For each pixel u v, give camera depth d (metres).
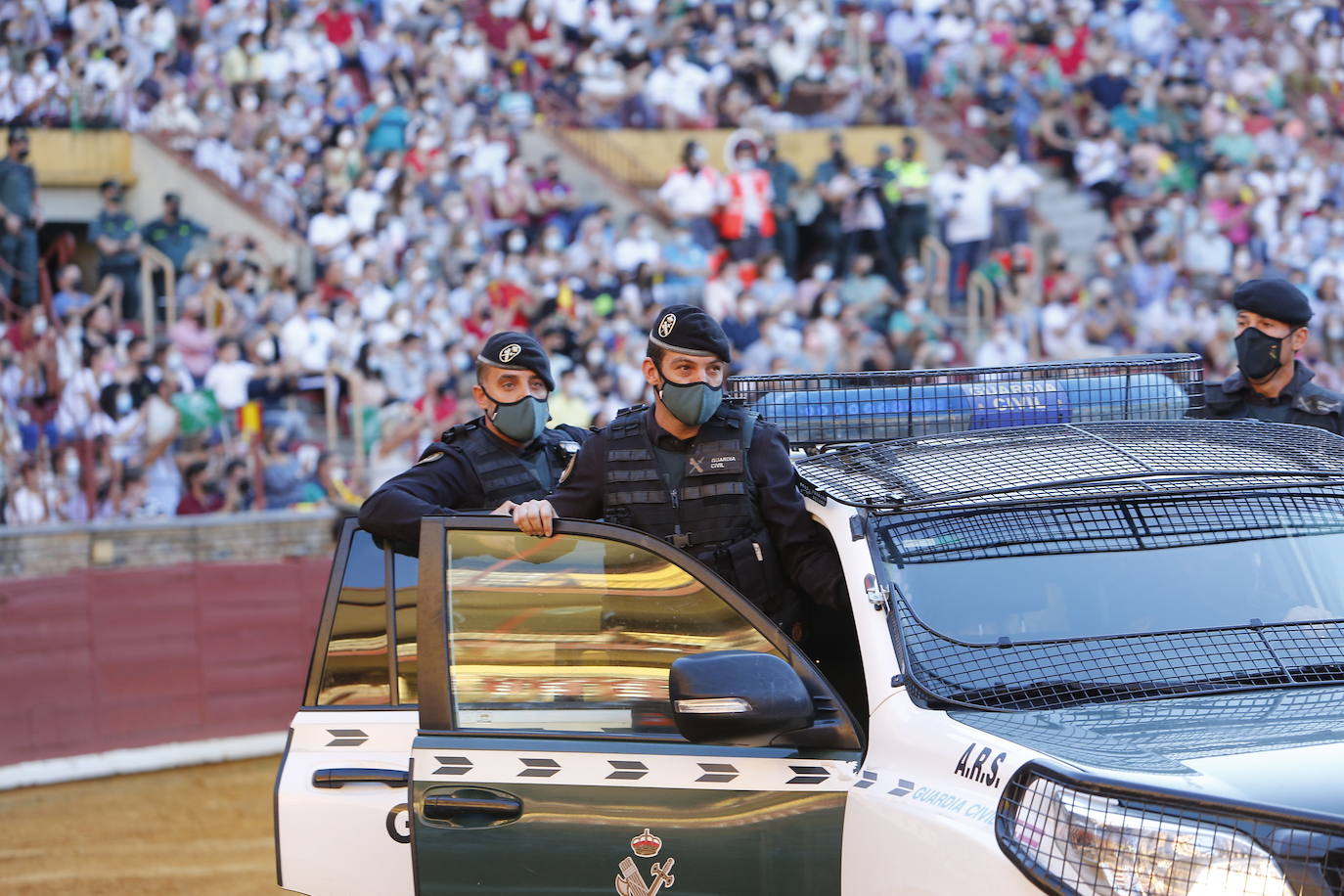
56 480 25.89
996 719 6.69
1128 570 7.43
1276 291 11.03
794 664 7.16
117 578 21.44
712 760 7.11
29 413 26.44
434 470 9.70
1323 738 6.18
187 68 33.97
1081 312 38.16
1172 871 5.59
